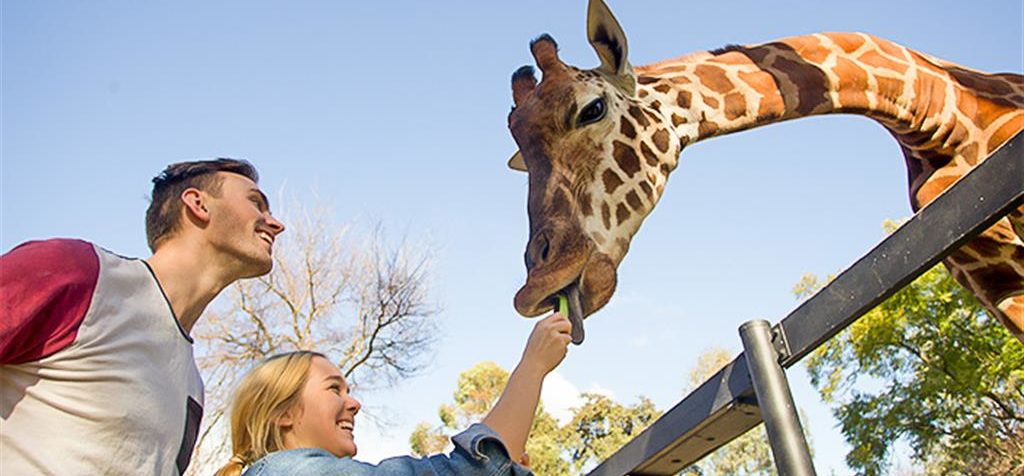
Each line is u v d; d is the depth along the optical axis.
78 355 1.43
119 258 1.61
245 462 1.83
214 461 11.41
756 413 2.67
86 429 1.43
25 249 1.46
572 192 3.24
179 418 1.64
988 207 1.91
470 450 1.56
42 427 1.41
